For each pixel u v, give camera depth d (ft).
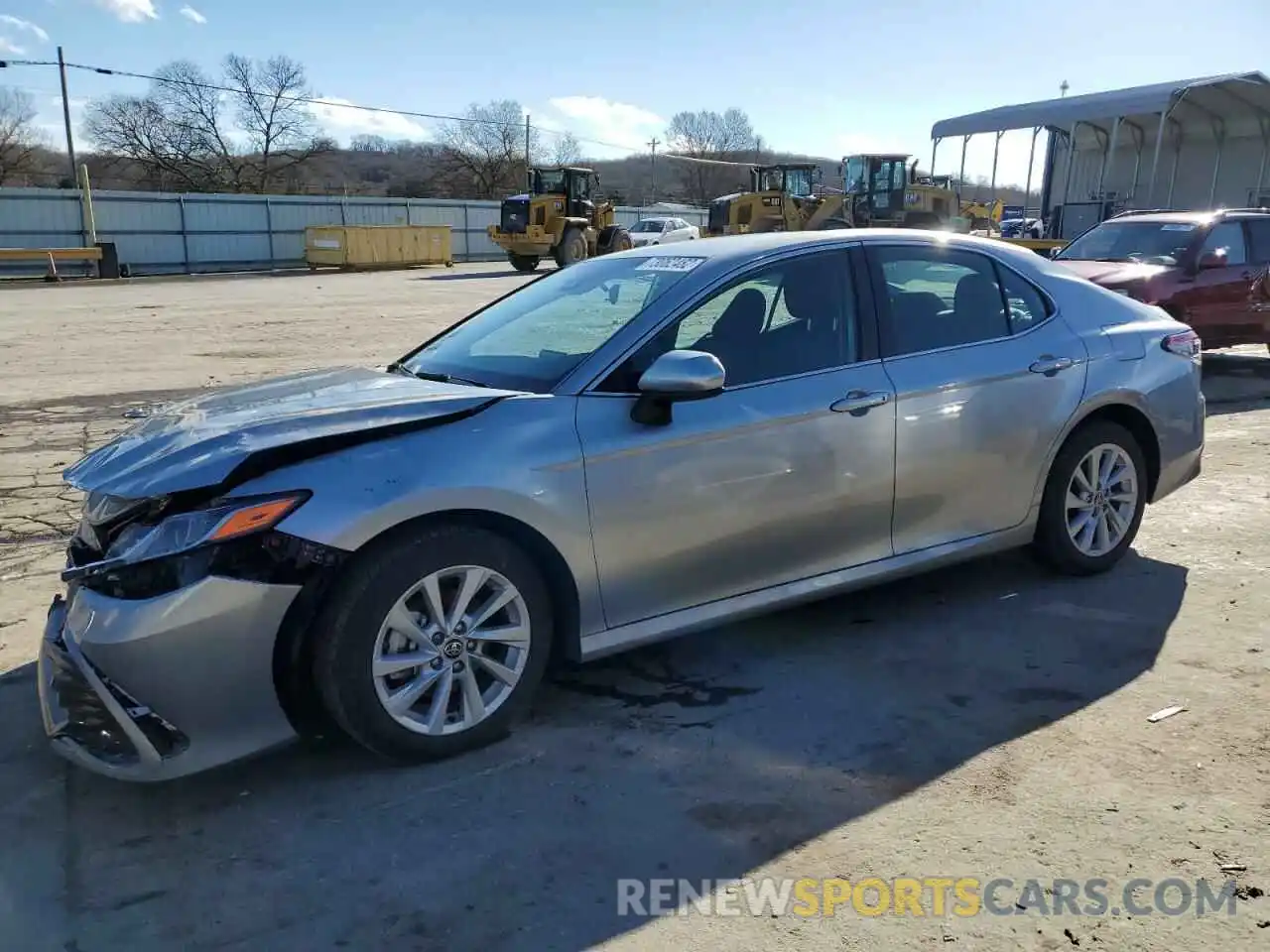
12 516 19.27
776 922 8.02
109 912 8.31
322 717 10.55
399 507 9.70
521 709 10.91
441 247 132.57
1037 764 10.23
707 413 11.55
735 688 12.07
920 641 13.28
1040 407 14.10
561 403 11.00
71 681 9.60
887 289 13.35
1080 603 14.40
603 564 11.02
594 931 7.98
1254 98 64.13
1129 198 76.54
